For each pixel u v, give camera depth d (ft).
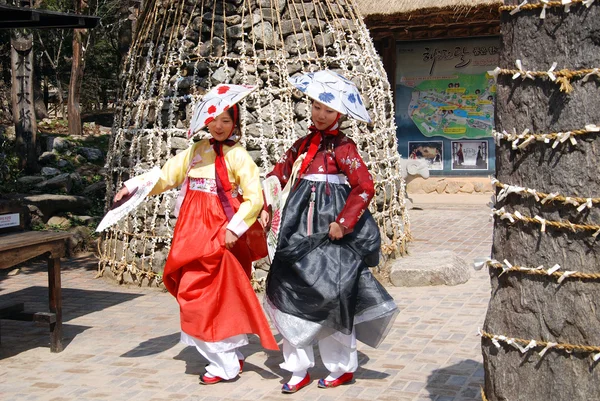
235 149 14.78
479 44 42.68
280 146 22.67
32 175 36.63
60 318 17.04
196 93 22.97
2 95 59.82
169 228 23.15
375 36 43.39
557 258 9.59
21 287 24.25
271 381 14.96
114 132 25.44
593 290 9.39
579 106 9.23
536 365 9.93
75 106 49.34
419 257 24.71
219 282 14.48
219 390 14.46
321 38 24.04
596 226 9.26
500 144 10.20
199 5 23.65
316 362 16.25
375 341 14.34
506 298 10.25
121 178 24.44
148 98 23.80
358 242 14.06
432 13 37.88
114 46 65.36
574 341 9.58
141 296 22.35
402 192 27.09
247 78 22.88
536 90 9.59
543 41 9.48
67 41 67.87
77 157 41.42
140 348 17.25
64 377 15.33
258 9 23.34
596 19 9.04
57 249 16.85
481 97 43.11
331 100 13.83
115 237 24.50
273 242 14.33
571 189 9.39
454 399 13.69
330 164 14.24
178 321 19.58
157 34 24.47
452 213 39.14
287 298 13.91
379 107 25.25
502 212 10.16
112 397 14.14
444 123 43.86
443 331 18.15
